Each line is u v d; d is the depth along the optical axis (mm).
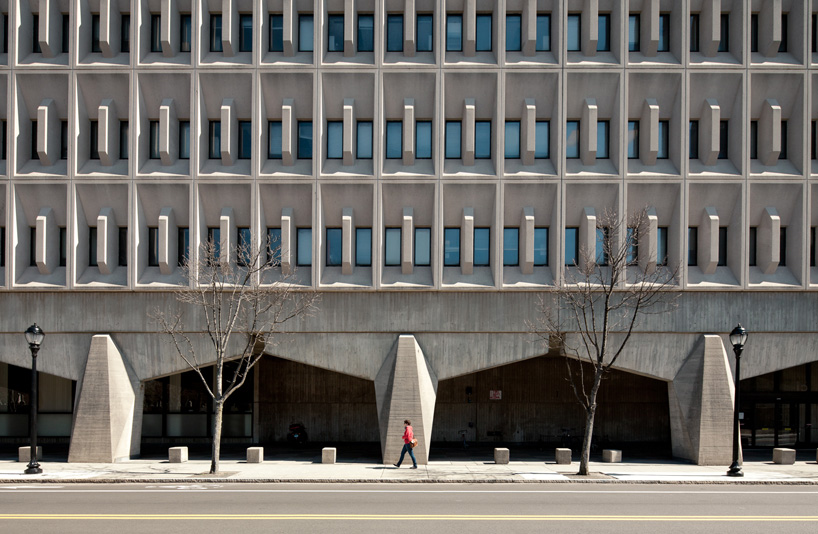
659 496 16844
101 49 24719
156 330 24766
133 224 24578
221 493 17000
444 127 25125
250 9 25203
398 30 25250
